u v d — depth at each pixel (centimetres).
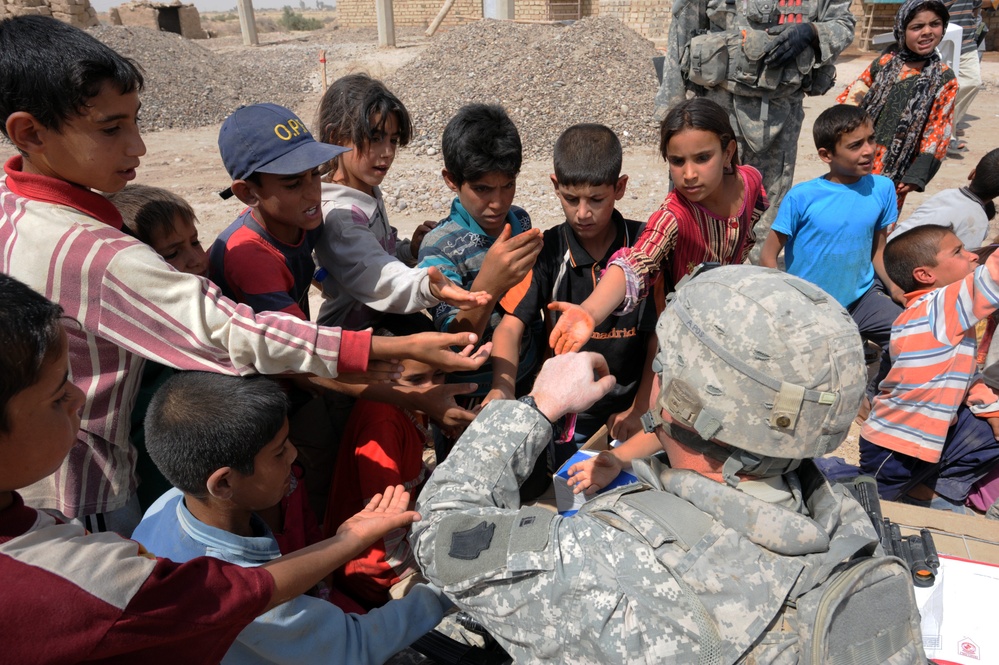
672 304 139
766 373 121
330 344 165
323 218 233
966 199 422
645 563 123
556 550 129
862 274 395
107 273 155
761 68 461
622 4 1936
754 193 289
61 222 159
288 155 197
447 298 194
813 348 120
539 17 2181
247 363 162
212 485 154
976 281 270
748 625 116
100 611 109
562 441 241
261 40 2577
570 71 1171
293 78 1712
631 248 249
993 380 305
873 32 1784
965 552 205
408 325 242
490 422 158
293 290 220
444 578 138
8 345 106
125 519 190
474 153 233
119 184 165
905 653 120
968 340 282
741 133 494
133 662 117
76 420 123
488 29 1345
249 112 203
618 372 263
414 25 2602
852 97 500
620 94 1138
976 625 179
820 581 118
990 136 1014
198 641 123
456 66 1259
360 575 202
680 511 129
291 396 217
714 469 138
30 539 112
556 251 256
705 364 126
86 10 2103
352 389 205
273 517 195
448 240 248
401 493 180
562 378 165
